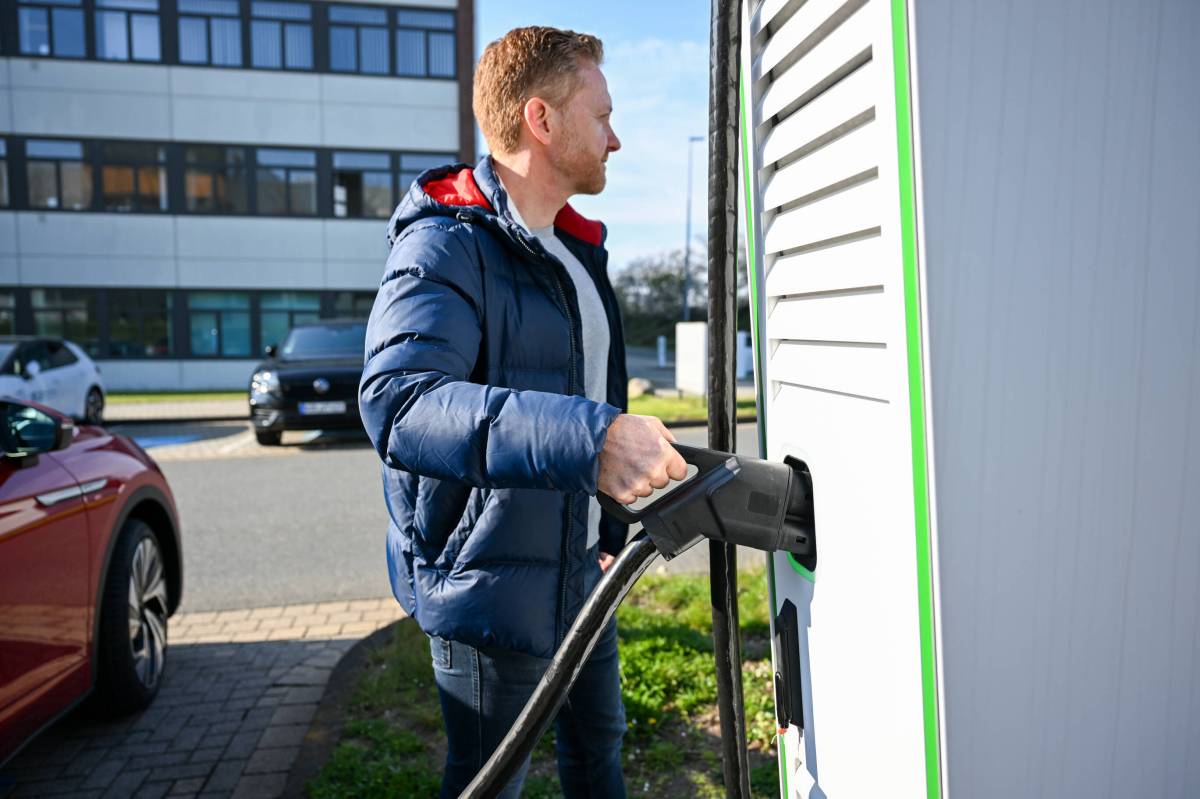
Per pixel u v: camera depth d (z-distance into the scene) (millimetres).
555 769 2855
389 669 3539
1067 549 896
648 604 4336
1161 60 878
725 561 1223
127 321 21609
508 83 1575
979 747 906
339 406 10328
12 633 2496
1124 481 902
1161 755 943
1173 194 888
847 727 1099
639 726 3059
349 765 2820
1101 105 870
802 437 1180
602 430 1102
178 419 14734
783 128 1161
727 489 1121
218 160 21797
